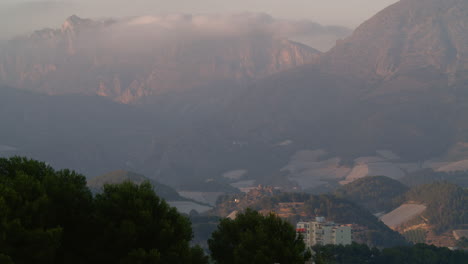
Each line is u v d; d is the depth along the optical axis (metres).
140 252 65.25
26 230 58.12
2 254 53.59
